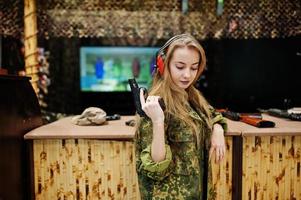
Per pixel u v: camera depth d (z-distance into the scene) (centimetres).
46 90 396
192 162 118
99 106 412
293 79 354
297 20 329
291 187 178
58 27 337
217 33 340
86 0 335
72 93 409
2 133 153
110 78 411
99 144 173
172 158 118
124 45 407
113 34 344
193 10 338
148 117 114
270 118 220
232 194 175
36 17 324
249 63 399
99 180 175
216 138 131
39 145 173
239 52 402
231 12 334
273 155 175
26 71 316
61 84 405
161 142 109
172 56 116
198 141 121
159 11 341
